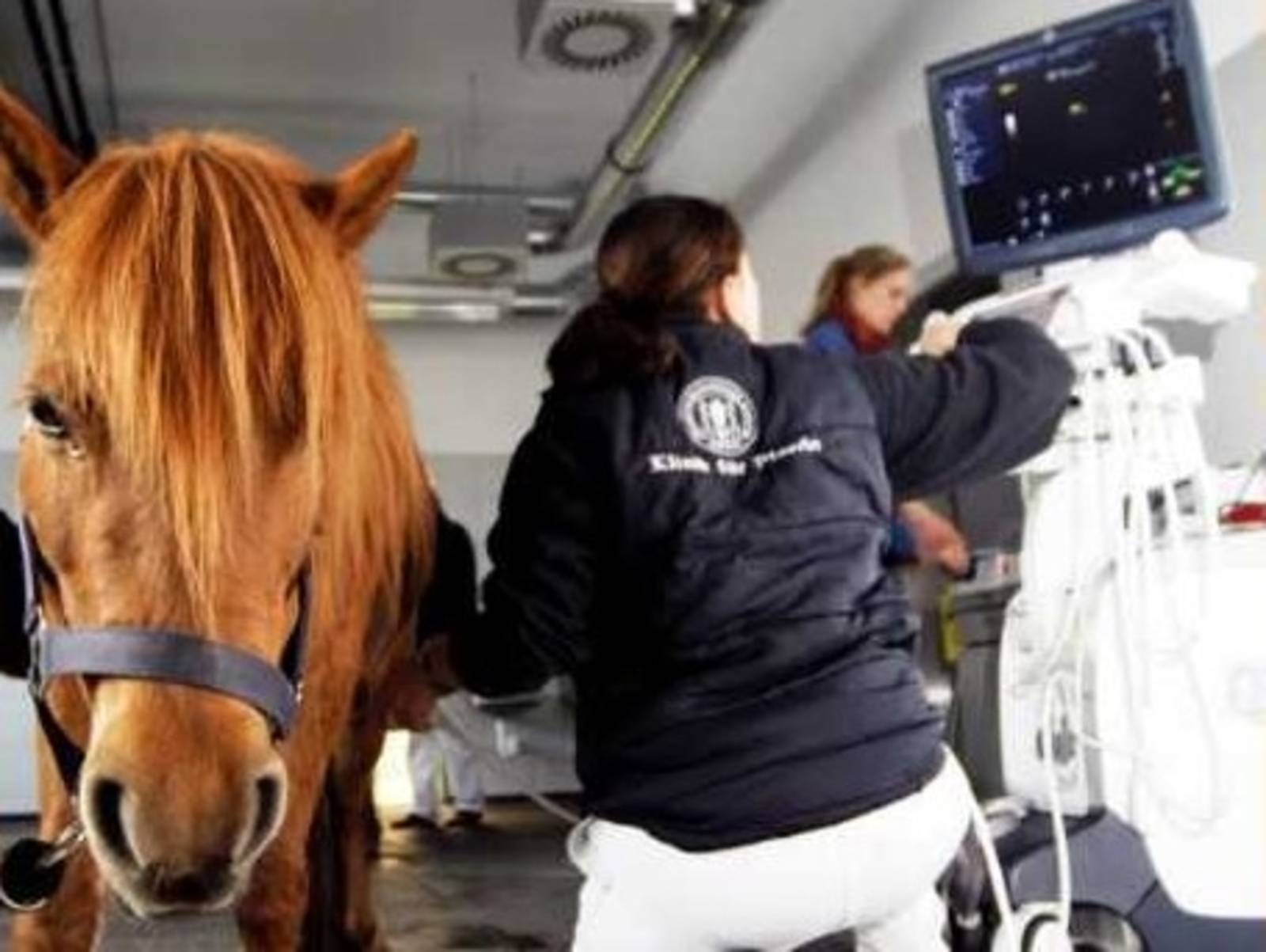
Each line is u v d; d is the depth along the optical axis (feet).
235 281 2.94
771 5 13.96
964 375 3.92
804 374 3.76
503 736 8.92
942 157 6.68
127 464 2.81
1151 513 5.48
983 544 10.50
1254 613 5.19
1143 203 6.06
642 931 3.59
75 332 2.85
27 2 14.44
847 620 3.60
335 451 3.18
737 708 3.49
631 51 13.46
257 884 4.36
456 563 6.33
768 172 17.12
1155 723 5.16
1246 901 5.18
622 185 18.16
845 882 3.47
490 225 19.43
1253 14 8.08
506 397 24.26
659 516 3.53
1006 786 5.88
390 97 19.08
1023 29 10.81
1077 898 5.17
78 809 3.12
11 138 3.42
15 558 4.12
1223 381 7.95
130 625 2.84
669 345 3.65
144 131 19.65
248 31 17.04
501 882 12.67
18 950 4.14
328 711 4.42
